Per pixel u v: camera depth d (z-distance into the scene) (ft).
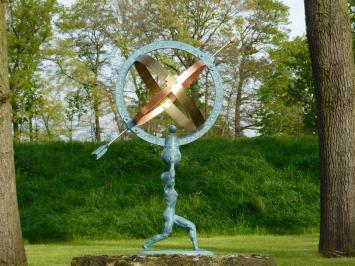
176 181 70.33
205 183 69.31
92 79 121.49
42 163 78.02
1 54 36.19
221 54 115.96
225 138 87.51
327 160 40.75
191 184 69.26
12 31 111.96
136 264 25.44
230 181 69.46
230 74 123.65
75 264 27.07
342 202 40.22
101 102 121.80
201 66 30.37
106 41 120.88
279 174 73.15
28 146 83.92
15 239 36.04
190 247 46.57
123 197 66.28
